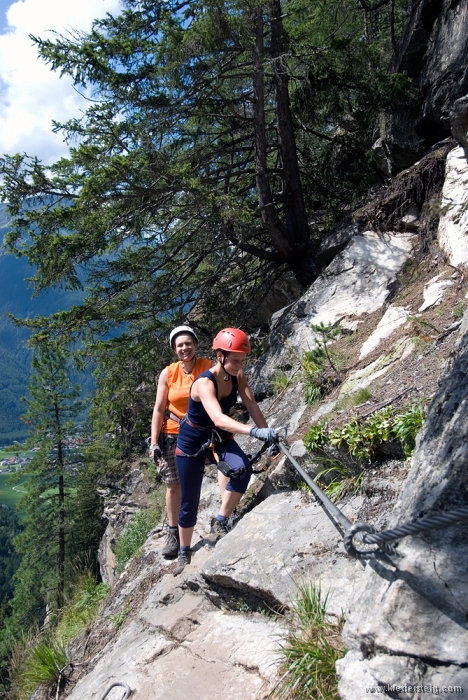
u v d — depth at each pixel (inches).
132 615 191.9
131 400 402.9
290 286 410.0
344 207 461.7
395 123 396.8
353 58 412.8
